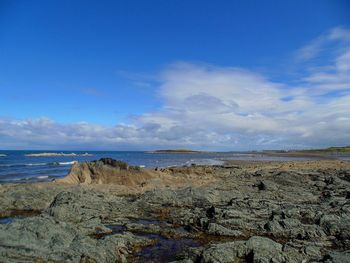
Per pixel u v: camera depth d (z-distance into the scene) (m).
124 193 29.41
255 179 37.50
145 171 37.31
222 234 17.56
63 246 13.60
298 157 127.00
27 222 15.17
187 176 41.50
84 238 14.55
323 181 35.38
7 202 24.58
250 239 14.27
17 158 134.88
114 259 13.66
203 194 26.05
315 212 20.02
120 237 15.73
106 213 21.61
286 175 37.44
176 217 21.31
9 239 13.32
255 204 22.72
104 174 36.03
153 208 23.73
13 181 44.81
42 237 14.01
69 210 20.19
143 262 13.86
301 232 17.05
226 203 25.17
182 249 15.41
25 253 12.52
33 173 59.19
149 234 17.98
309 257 13.43
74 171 36.00
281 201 24.70
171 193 26.41
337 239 16.23
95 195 25.39
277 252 13.39
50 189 28.03
